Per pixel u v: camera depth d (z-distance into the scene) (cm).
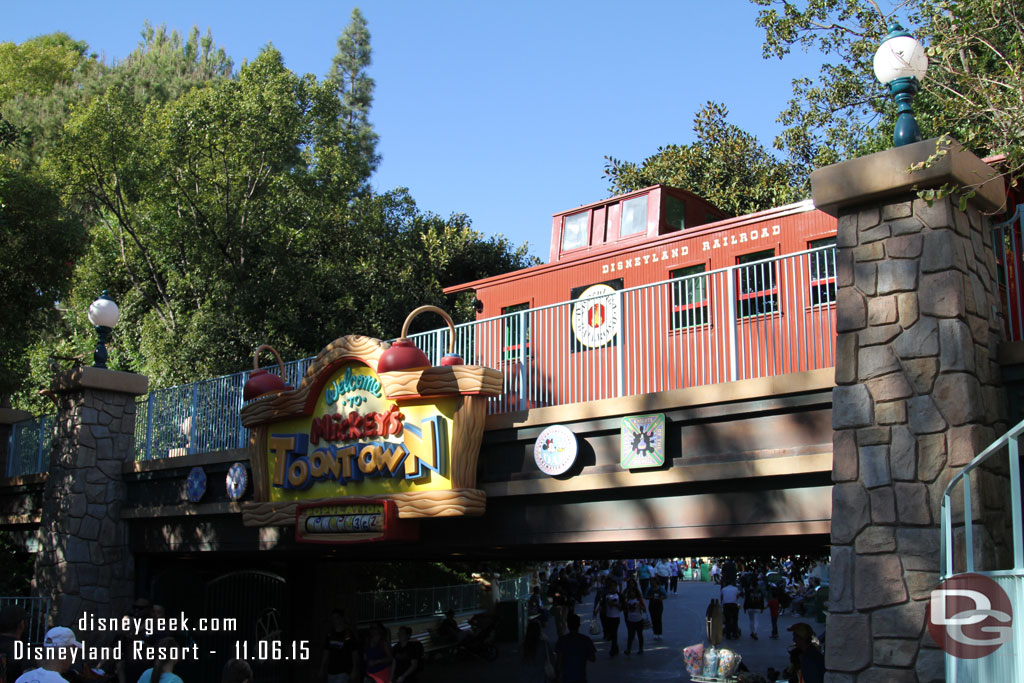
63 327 2981
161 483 1517
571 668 1201
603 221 1491
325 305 2777
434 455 1018
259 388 1257
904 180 711
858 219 745
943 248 696
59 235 1669
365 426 1099
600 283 1330
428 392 1026
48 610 1477
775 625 2505
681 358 936
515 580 3203
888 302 714
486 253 3488
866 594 674
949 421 664
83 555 1512
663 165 2614
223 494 1385
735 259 1179
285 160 2747
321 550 1306
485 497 1015
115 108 2588
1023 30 1091
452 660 2281
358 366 1129
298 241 2836
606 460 935
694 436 870
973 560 584
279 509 1177
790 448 800
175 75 4531
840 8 1152
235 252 2742
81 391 1571
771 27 1187
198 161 2725
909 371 691
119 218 2672
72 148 2534
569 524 964
